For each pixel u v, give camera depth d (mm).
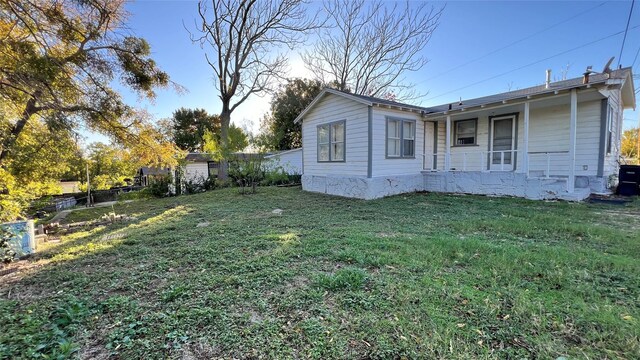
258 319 2174
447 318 2078
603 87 6742
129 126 8188
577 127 8531
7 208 4887
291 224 5594
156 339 1941
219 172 15359
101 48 6980
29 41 5223
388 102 9445
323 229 5094
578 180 8453
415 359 1667
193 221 6340
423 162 10586
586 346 1760
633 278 2711
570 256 3303
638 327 1921
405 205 7492
